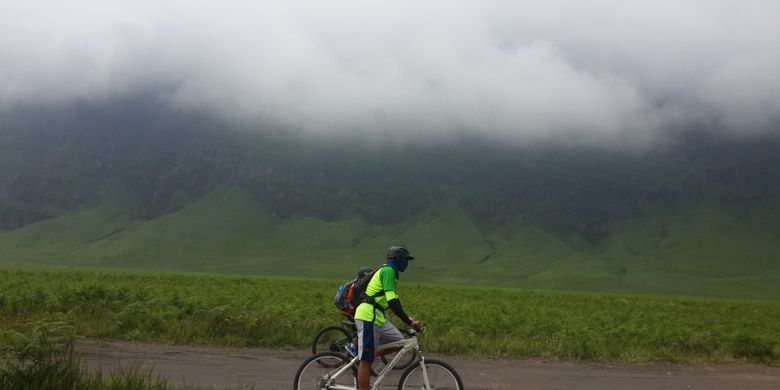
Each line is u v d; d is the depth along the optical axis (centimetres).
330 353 946
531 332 2052
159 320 1762
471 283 19700
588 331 2042
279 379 1211
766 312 4972
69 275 6000
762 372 1650
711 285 19812
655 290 18988
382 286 898
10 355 915
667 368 1631
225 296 2898
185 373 1224
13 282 3706
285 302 2856
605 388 1302
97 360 1305
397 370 1278
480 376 1356
